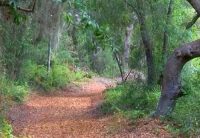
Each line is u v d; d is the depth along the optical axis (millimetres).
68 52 35938
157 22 17125
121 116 14102
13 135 11234
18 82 21609
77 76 33969
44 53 28125
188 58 11727
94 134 12117
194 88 15039
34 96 22766
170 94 12016
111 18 17578
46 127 13570
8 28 19516
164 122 11594
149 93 15938
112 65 39656
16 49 21125
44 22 25297
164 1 17016
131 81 20750
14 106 17188
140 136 10875
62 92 27328
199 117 10953
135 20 19141
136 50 19859
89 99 23156
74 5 5203
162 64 17188
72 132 12695
